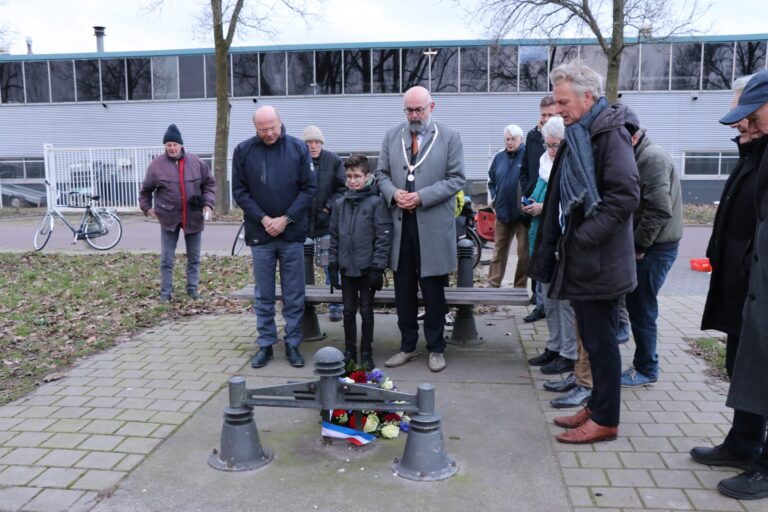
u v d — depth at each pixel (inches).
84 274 359.3
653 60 1024.9
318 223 243.4
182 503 116.2
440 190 175.5
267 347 195.2
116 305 276.1
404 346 193.6
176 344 218.1
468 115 1061.1
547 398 165.0
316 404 131.6
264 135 183.8
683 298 281.9
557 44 1012.5
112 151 823.1
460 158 179.8
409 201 175.0
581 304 135.8
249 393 131.6
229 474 126.8
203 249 495.8
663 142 1040.8
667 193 150.6
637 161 152.9
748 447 124.1
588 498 116.2
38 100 1130.7
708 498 115.6
